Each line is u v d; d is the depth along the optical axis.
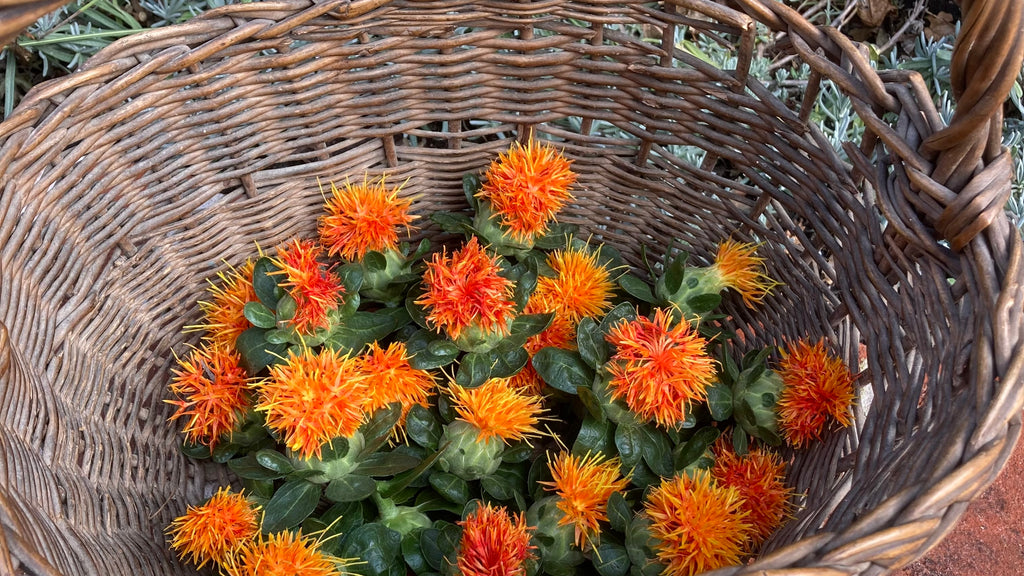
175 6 0.43
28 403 0.27
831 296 0.34
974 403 0.24
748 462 0.32
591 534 0.31
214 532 0.30
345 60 0.33
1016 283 0.25
